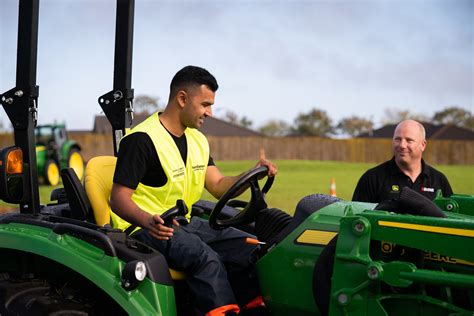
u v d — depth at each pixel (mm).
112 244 3283
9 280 3639
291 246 3240
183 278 3512
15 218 3713
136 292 3197
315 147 45594
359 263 2855
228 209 4289
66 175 3848
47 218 3705
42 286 3510
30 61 3795
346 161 45688
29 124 3811
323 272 3020
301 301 3197
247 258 3602
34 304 3309
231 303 3348
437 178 4910
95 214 3816
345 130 100938
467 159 45312
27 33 3799
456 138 65625
